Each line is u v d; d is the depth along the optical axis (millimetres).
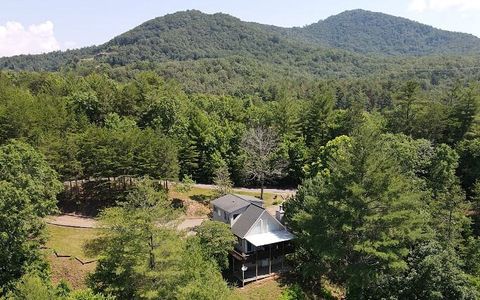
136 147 53625
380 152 38688
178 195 59062
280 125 80812
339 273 35938
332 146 56781
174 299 28172
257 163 63406
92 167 52594
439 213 43125
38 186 33875
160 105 75562
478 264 38219
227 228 39031
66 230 44531
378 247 34062
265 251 41062
